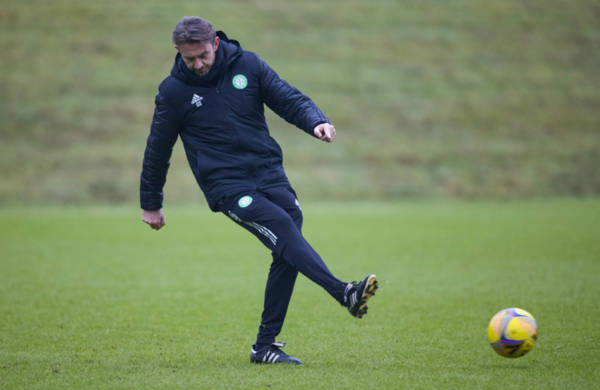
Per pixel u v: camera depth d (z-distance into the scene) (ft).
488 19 482.28
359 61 417.90
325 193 297.94
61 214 239.71
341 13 466.29
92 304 91.45
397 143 350.23
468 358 60.54
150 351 64.28
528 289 101.40
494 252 144.87
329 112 365.61
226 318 82.17
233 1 460.14
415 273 118.42
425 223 208.23
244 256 143.33
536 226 196.44
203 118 55.47
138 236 178.70
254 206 54.03
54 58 388.57
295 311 86.58
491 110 391.65
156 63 394.11
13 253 145.48
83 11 431.84
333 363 58.49
